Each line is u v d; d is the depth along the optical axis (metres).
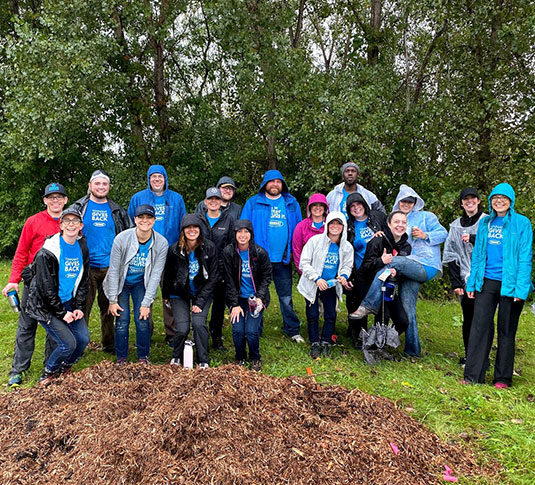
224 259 4.91
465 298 5.35
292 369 4.95
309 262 5.34
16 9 12.98
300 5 11.44
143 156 11.27
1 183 12.05
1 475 2.78
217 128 11.86
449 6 9.38
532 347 6.56
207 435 2.96
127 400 3.43
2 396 3.70
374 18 11.02
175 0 10.85
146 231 4.50
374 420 3.47
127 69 10.75
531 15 9.15
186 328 4.62
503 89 10.15
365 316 5.68
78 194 11.97
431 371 5.04
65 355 4.22
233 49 9.60
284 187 6.12
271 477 2.74
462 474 3.06
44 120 8.80
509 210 4.63
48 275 4.05
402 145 10.01
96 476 2.68
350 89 9.11
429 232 5.47
